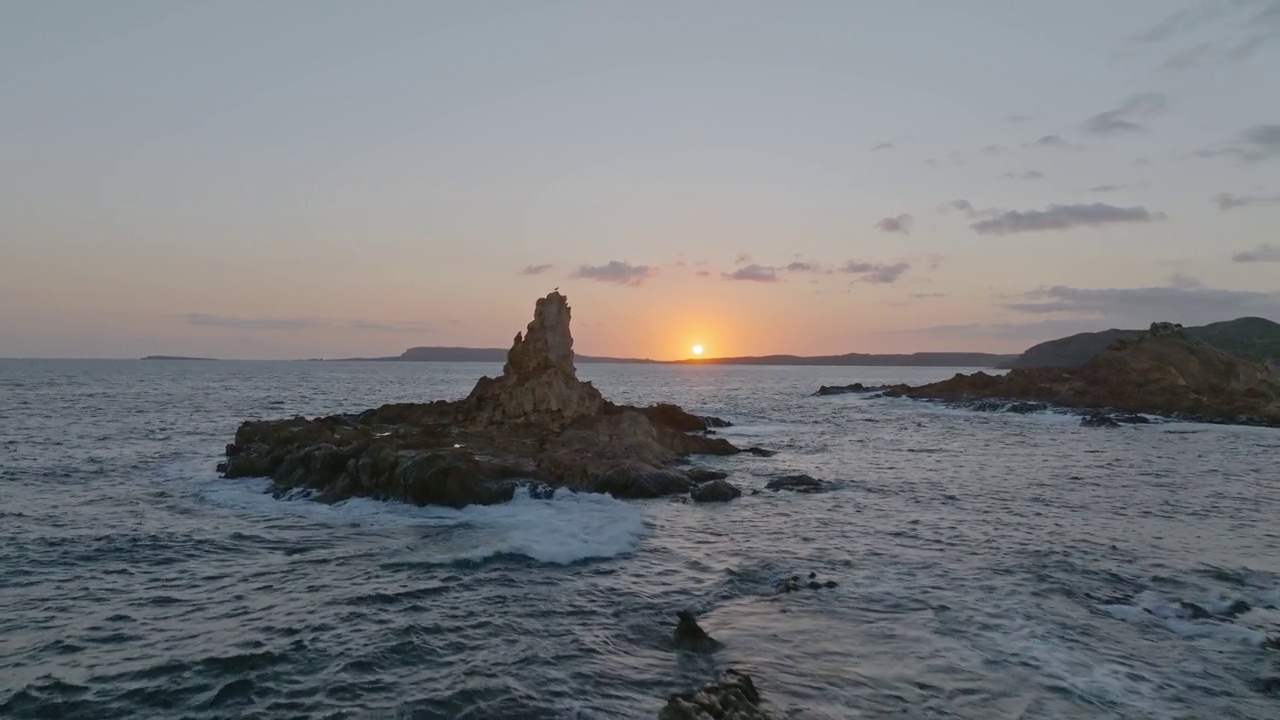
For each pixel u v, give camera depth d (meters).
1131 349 91.94
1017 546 22.61
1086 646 14.55
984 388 101.38
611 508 27.70
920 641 14.74
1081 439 56.06
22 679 13.03
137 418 65.62
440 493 27.75
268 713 11.86
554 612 16.48
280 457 33.94
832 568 20.09
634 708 11.96
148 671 13.38
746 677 12.40
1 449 43.53
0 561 20.41
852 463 42.41
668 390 147.00
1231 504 29.86
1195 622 15.91
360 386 143.12
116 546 22.17
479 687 12.70
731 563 20.61
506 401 44.88
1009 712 11.88
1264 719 11.77
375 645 14.56
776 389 154.75
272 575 19.33
